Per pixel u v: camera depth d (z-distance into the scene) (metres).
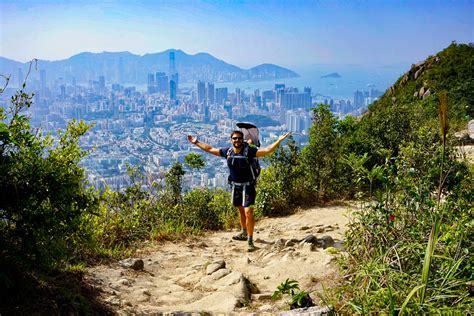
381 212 4.39
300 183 10.03
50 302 3.41
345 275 4.24
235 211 9.50
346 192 9.88
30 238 3.54
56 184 3.66
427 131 6.91
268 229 8.27
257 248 6.84
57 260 3.96
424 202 4.38
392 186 4.75
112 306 4.02
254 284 4.85
